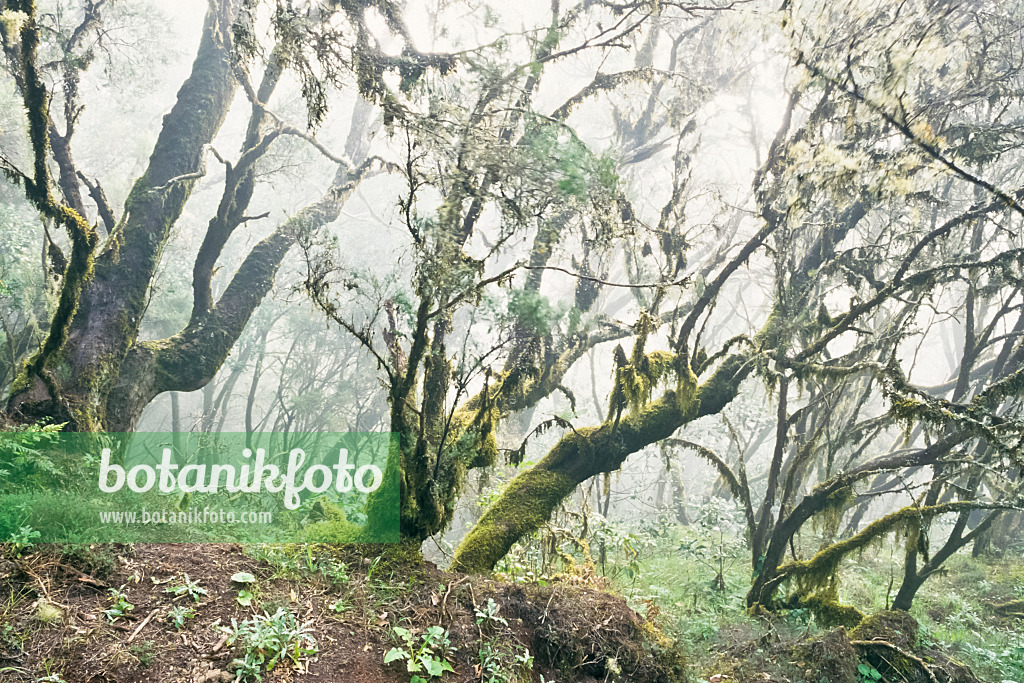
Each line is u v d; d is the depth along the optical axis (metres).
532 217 6.32
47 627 4.14
